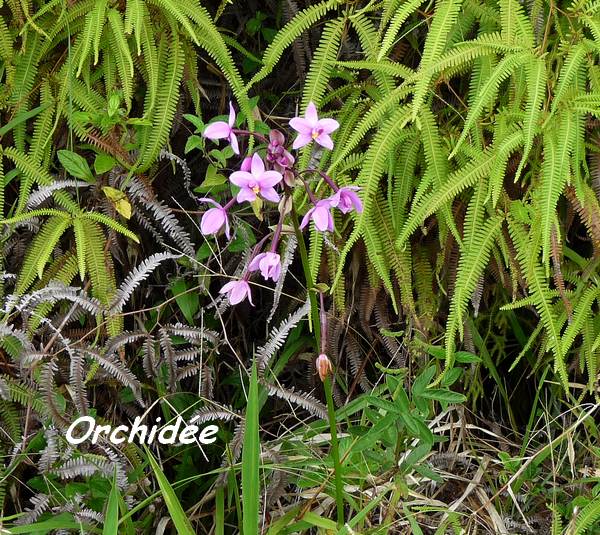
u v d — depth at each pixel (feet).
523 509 6.86
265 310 7.16
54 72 6.65
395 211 6.64
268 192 5.74
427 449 6.44
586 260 6.71
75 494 6.50
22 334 6.49
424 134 6.48
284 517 6.46
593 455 6.98
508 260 6.61
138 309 6.98
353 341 7.08
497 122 6.48
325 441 6.77
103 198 6.72
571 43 6.44
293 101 7.02
